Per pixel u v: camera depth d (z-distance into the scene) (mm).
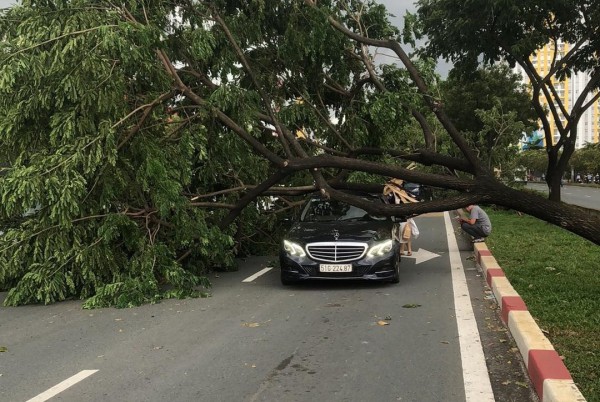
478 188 8656
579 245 11648
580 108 13922
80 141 7547
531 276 8453
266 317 6875
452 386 4430
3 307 7812
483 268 9500
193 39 8688
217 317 6926
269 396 4324
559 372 4094
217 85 9617
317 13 9547
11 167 7828
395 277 8570
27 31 7754
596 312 6242
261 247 12273
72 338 6105
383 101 9688
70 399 4352
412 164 12195
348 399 4227
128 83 8367
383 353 5316
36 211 7793
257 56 10422
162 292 8281
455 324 6293
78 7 7832
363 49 10680
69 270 7883
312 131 11078
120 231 8062
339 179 11195
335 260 8281
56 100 7578
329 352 5395
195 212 8820
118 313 7254
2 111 7746
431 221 20000
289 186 11781
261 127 10422
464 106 27375
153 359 5297
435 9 12555
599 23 12445
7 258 7699
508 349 5340
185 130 8875
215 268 10547
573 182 84625
